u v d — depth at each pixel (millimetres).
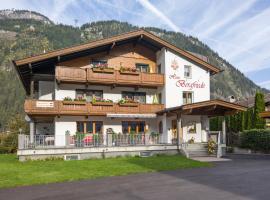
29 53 181125
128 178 13602
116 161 19859
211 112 27141
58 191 11039
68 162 19516
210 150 24875
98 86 28359
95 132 27641
